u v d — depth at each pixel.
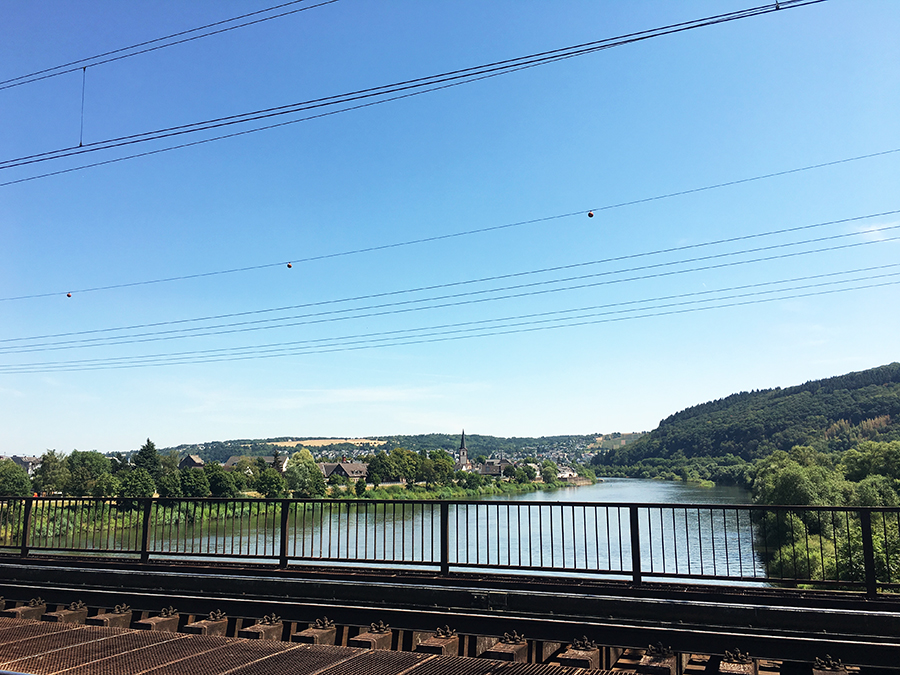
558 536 35.06
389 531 34.97
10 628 6.98
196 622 7.70
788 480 54.84
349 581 8.66
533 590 7.90
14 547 11.09
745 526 44.59
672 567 24.70
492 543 30.80
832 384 169.88
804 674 5.75
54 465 104.56
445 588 7.95
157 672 5.33
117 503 10.60
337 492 122.38
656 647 6.12
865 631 6.34
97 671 5.36
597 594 7.68
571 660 5.98
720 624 6.84
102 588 9.45
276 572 9.07
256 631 6.96
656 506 7.73
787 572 27.05
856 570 21.55
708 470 167.88
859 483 55.03
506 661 5.77
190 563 9.77
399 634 7.09
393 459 146.62
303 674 5.28
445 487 141.12
